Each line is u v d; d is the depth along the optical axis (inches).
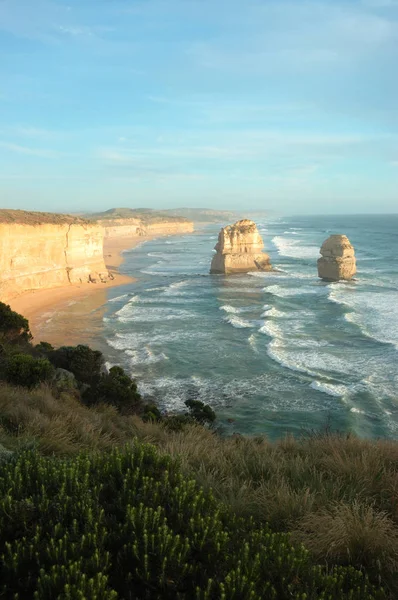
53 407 462.3
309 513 211.0
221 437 672.4
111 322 1979.6
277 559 151.0
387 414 1026.1
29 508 165.5
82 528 161.2
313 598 142.3
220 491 244.1
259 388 1196.5
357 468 296.8
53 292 2699.3
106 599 129.8
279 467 301.1
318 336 1678.2
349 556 178.9
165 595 140.7
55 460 235.8
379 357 1416.1
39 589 128.9
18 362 667.4
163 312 2185.0
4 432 327.0
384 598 151.7
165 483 193.3
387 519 218.8
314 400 1113.4
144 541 148.6
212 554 153.6
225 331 1797.5
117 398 782.5
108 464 207.5
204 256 4995.1
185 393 1165.7
